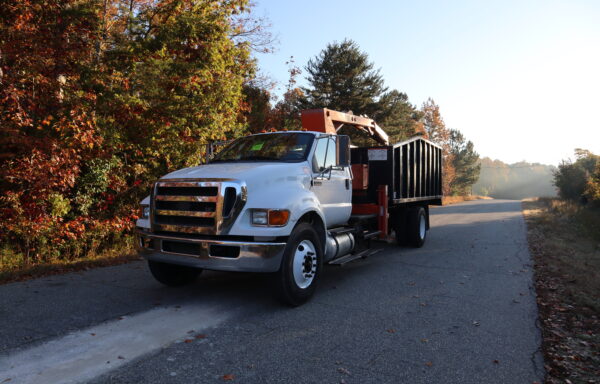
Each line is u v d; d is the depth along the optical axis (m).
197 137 11.51
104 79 10.12
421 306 5.28
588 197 29.62
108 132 9.95
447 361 3.63
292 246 5.01
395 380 3.26
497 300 5.59
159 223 5.15
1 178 8.27
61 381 3.14
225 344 3.92
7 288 5.88
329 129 8.69
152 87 10.64
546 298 5.70
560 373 3.44
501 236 12.59
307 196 5.44
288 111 26.22
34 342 3.89
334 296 5.73
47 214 9.02
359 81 34.56
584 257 9.37
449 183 56.56
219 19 11.59
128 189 11.28
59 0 9.00
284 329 4.36
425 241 11.50
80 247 10.33
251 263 4.68
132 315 4.75
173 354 3.67
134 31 11.02
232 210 4.74
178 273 6.10
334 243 6.13
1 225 8.46
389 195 8.70
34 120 9.17
